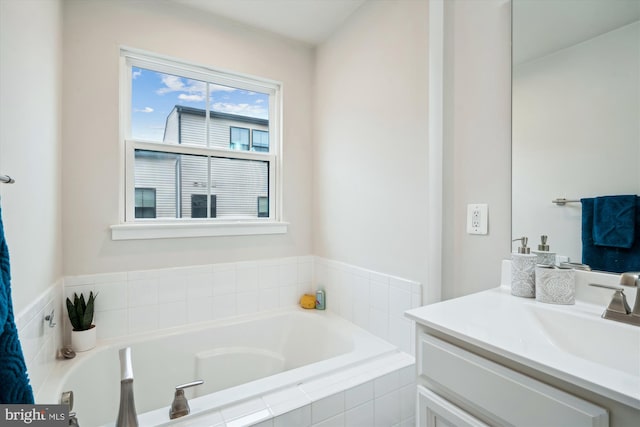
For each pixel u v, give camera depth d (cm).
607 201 95
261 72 218
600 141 96
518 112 116
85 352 155
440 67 140
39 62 126
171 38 188
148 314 183
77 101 165
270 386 123
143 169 188
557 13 106
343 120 205
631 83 90
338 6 189
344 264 203
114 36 174
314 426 117
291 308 226
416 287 151
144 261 183
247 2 188
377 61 177
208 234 200
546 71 108
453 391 83
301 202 236
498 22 122
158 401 172
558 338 90
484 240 127
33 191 119
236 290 209
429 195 144
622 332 79
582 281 100
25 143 111
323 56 227
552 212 107
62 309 159
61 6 158
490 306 99
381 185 174
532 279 107
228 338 195
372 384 132
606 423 56
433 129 142
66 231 163
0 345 59
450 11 139
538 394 65
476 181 129
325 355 189
